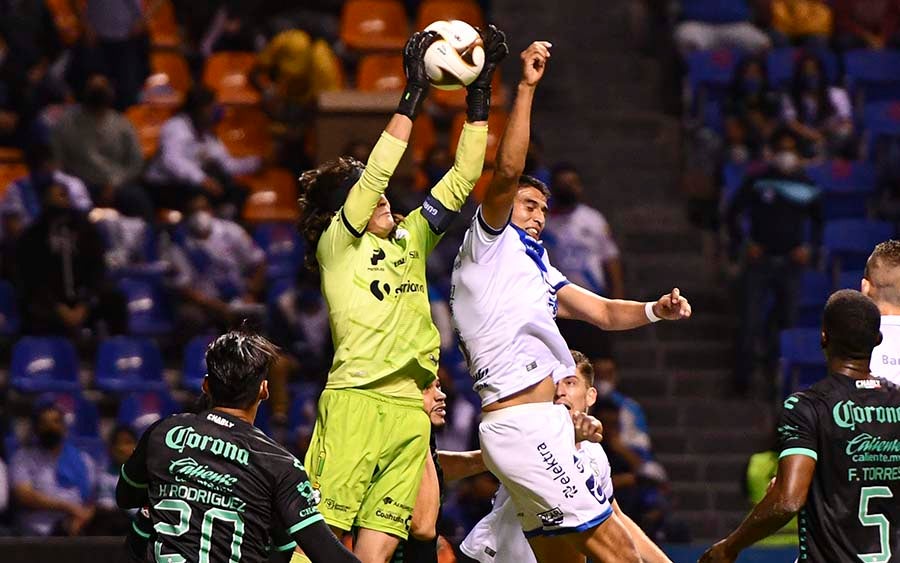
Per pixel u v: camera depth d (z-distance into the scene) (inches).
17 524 1503.4
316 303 1695.4
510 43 2394.2
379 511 836.0
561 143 2244.1
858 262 2001.7
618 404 1589.6
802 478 768.9
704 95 2256.4
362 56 2273.6
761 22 2375.7
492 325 826.2
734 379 1882.4
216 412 760.3
